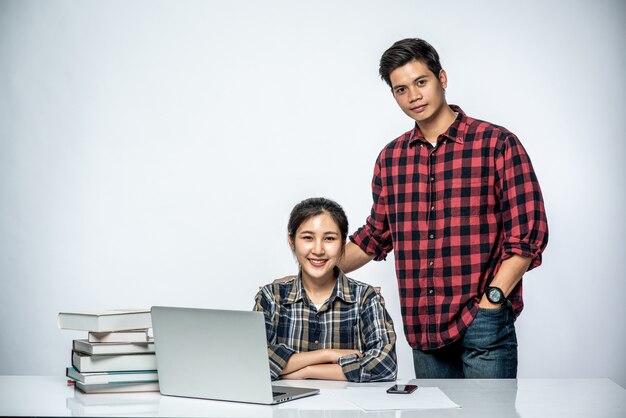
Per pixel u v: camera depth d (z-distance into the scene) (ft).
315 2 13.16
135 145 13.44
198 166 13.33
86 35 13.53
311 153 13.12
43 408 5.11
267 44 13.23
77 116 13.53
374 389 5.76
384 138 12.99
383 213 8.30
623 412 4.96
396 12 12.99
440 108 7.69
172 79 13.38
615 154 12.67
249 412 4.97
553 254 12.69
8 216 13.57
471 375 7.57
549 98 12.71
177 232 13.34
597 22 12.69
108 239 13.44
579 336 12.66
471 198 7.56
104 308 13.39
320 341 7.01
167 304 13.30
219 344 5.33
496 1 12.78
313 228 6.93
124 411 5.01
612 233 12.66
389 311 12.71
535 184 7.40
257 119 13.24
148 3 13.43
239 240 13.24
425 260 7.75
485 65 12.80
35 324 13.50
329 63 13.11
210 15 13.33
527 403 5.26
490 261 7.61
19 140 13.61
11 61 13.64
